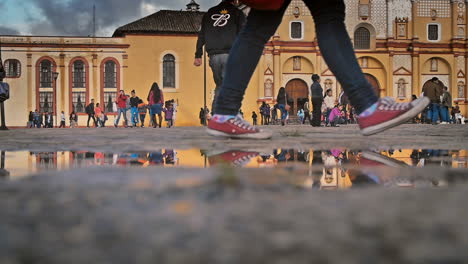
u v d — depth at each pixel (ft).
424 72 120.16
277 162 6.39
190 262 1.58
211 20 26.32
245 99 118.42
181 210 2.40
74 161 6.82
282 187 3.34
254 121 113.39
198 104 118.73
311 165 5.78
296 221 2.10
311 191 3.12
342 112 90.43
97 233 1.95
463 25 119.75
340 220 2.09
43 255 1.65
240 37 11.50
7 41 115.34
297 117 116.47
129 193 2.99
